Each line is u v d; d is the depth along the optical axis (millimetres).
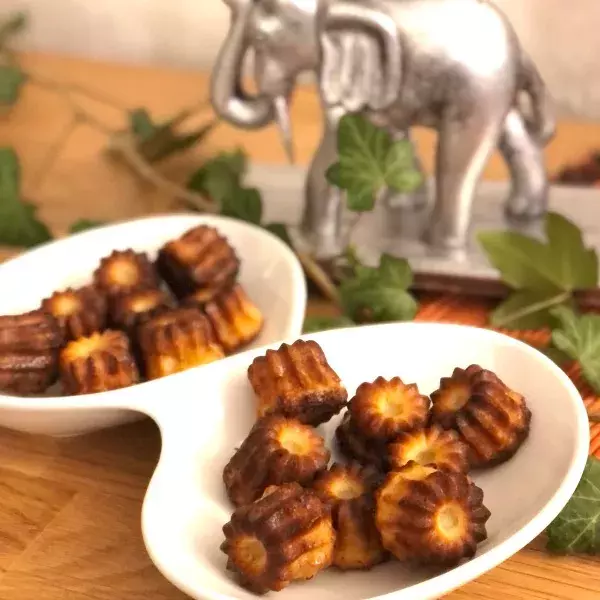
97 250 621
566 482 473
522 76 602
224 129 791
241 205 671
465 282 623
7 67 848
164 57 886
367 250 638
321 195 638
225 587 465
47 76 874
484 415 503
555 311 590
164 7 854
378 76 583
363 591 470
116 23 881
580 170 714
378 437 506
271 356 523
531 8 756
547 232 604
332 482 488
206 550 482
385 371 544
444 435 500
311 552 463
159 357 557
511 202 651
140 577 497
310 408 515
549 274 605
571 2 748
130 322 574
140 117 775
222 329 574
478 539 472
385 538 471
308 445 500
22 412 523
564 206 669
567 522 495
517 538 460
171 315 567
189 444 519
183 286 603
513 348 529
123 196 734
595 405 560
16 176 715
